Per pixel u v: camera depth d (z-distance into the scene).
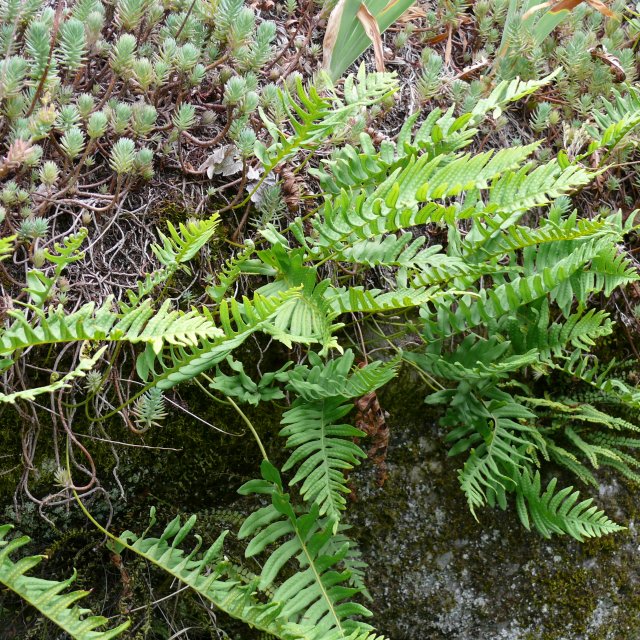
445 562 1.05
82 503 0.91
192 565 0.88
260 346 0.99
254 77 0.97
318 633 0.88
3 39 0.89
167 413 0.94
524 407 1.02
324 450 0.95
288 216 1.01
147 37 1.01
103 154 0.97
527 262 1.02
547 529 1.02
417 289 0.95
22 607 0.96
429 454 1.05
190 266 0.97
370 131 1.05
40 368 0.89
